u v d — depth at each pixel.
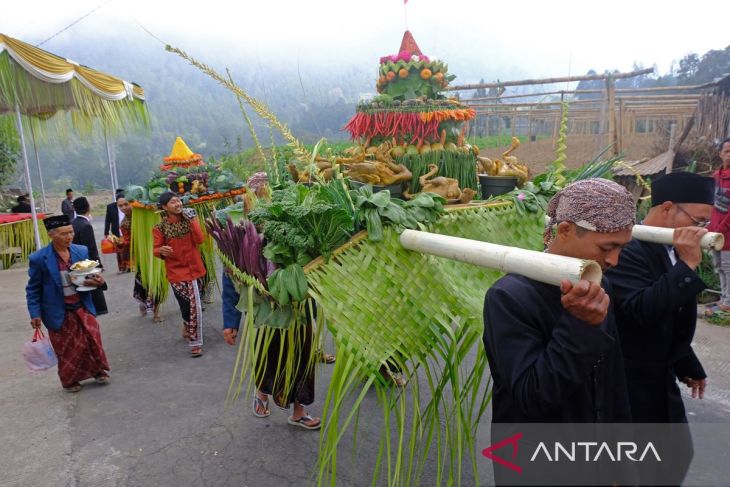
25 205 10.42
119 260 8.27
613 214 1.17
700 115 7.97
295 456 2.90
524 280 1.30
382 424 3.18
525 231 2.71
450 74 3.47
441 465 1.96
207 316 5.62
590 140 11.59
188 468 2.82
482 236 2.44
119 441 3.12
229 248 2.40
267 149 3.26
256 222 2.01
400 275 1.93
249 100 2.12
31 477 2.78
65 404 3.64
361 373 1.76
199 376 4.09
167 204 4.25
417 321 1.90
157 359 4.48
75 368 3.80
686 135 8.17
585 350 1.10
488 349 1.32
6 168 13.16
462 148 3.26
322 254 1.87
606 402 1.30
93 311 3.88
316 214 1.81
